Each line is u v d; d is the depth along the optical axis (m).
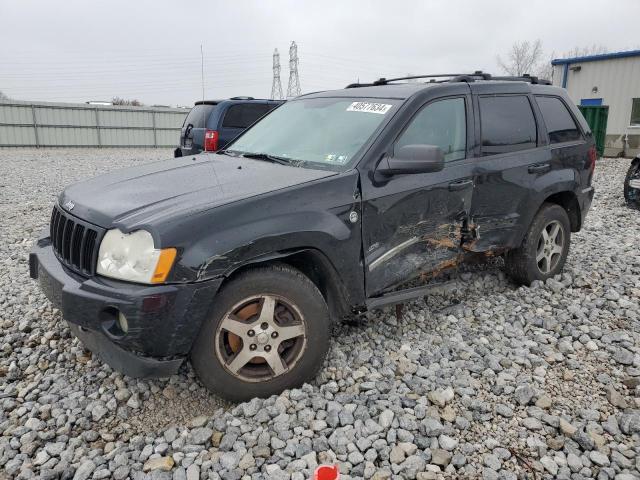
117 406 3.12
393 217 3.54
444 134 3.92
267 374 3.08
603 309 4.40
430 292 3.95
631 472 2.56
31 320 4.20
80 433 2.88
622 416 2.91
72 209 3.23
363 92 4.18
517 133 4.46
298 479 2.48
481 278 5.11
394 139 3.59
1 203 10.08
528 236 4.66
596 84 18.64
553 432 2.85
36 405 3.08
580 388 3.28
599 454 2.66
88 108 30.80
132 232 2.76
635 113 17.86
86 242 2.97
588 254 5.86
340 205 3.25
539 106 4.74
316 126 4.00
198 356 2.88
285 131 4.19
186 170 3.71
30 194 11.34
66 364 3.56
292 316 3.12
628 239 6.69
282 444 2.71
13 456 2.69
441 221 3.85
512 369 3.46
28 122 29.62
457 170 3.92
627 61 17.77
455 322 4.20
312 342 3.14
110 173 3.96
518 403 3.12
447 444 2.72
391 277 3.62
